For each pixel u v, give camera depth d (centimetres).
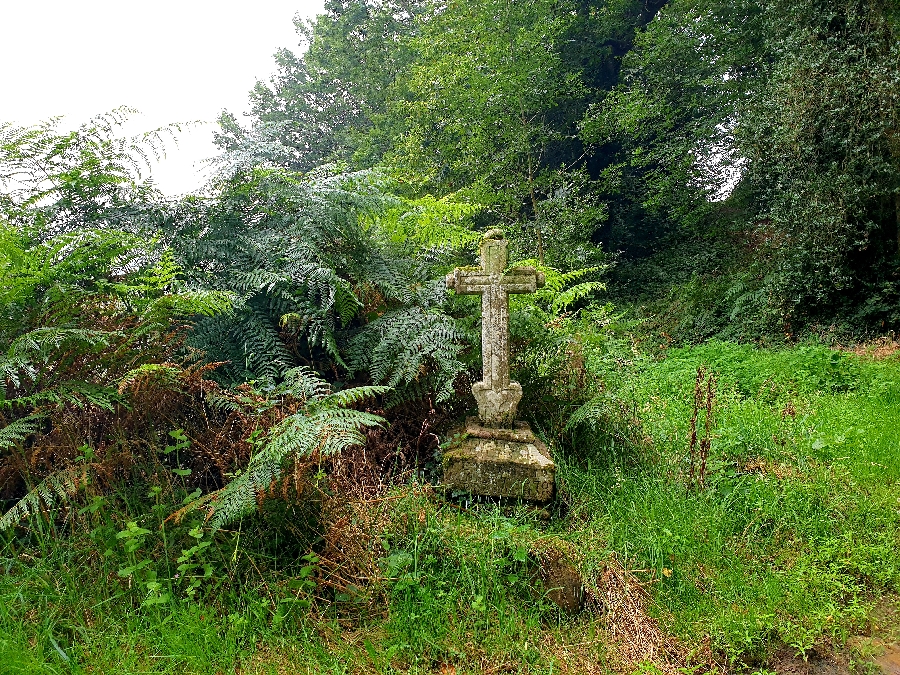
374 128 1881
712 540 307
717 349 928
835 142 1026
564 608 257
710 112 1502
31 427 252
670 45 1402
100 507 247
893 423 508
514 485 315
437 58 1570
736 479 374
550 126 1566
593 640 243
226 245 357
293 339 370
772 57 1366
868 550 310
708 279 1377
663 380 685
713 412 518
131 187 353
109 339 269
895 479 405
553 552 266
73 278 298
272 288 337
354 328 386
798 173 1072
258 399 276
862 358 807
